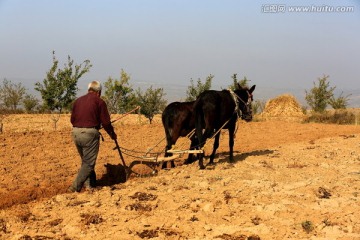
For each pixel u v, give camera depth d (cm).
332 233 646
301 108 3086
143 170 1088
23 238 622
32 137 1412
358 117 2559
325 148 1409
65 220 703
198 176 994
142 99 2341
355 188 891
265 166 1102
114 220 704
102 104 873
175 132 1074
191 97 2450
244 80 2405
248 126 2094
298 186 904
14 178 943
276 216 720
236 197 820
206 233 646
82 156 891
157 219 704
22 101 2948
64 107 1819
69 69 1781
